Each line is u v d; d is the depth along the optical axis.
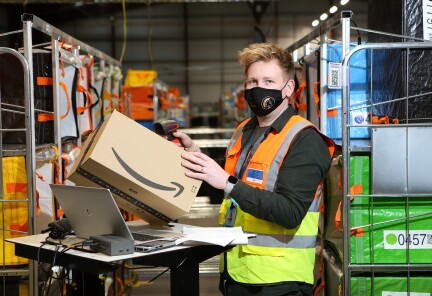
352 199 2.10
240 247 1.92
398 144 2.05
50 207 2.61
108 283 3.47
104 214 1.58
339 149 2.48
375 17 2.60
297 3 14.34
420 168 2.05
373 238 2.10
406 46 2.10
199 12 15.30
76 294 2.08
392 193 2.06
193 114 13.05
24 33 2.34
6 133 2.72
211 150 4.29
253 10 9.95
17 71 2.68
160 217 1.77
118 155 1.67
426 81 2.20
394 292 2.12
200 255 1.68
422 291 2.12
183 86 15.63
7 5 11.80
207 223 4.73
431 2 2.25
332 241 2.49
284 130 1.90
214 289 4.06
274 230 1.87
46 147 2.57
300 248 1.87
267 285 1.85
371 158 2.06
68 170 2.91
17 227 2.43
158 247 1.56
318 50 2.62
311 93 2.88
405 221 2.10
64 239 1.76
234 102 10.22
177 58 15.42
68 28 14.28
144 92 6.19
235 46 15.42
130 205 1.79
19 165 2.42
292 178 1.77
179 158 1.76
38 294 2.45
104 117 3.93
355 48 2.07
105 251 1.52
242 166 1.97
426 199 2.08
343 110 2.07
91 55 3.48
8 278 2.50
